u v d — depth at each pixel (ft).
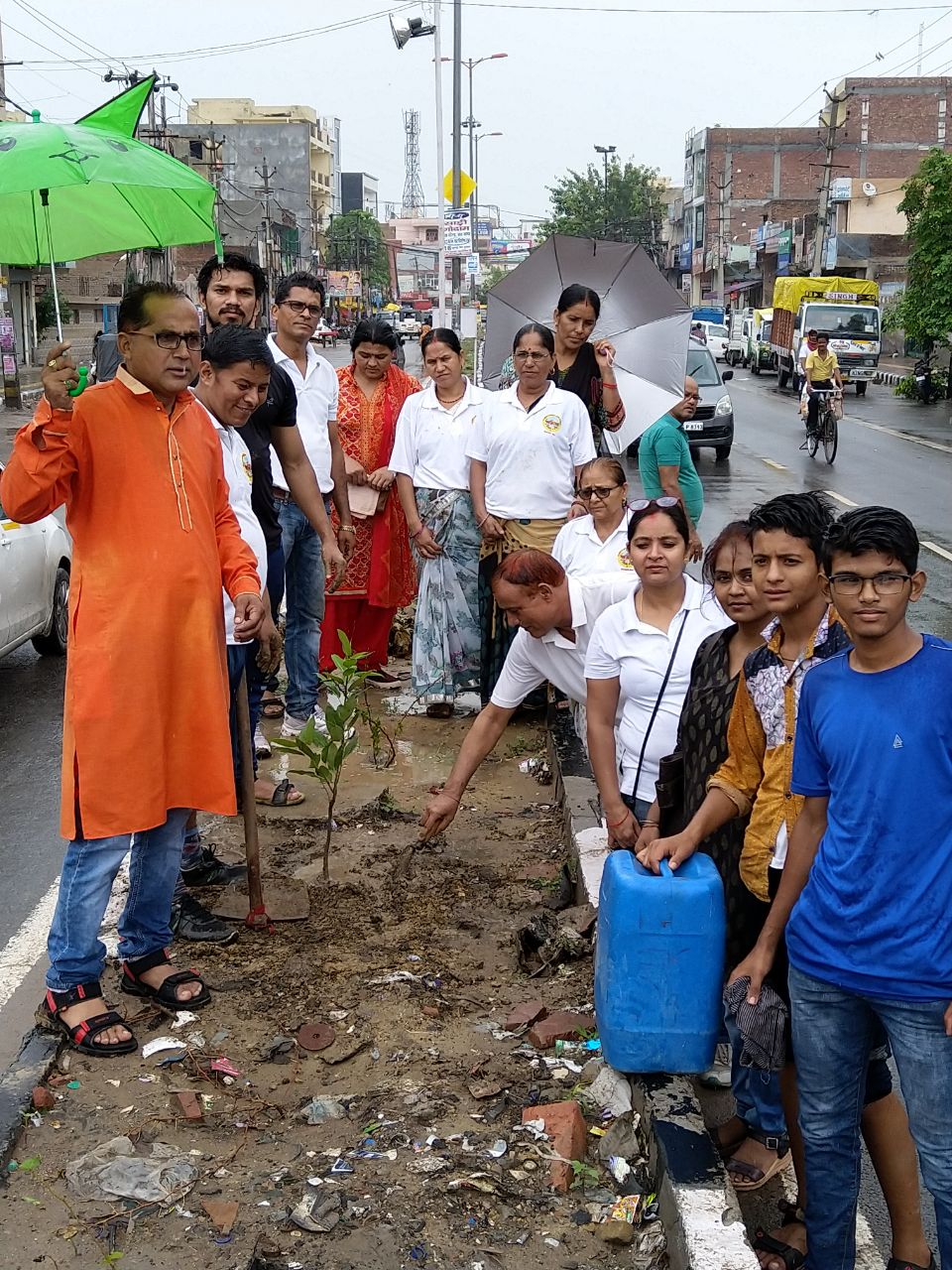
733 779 10.59
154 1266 9.62
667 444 26.76
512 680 15.08
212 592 12.67
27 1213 10.22
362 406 24.82
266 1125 11.48
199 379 15.81
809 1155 9.45
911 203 102.63
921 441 74.59
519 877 17.11
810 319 115.14
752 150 263.49
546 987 14.06
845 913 8.70
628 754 13.26
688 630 12.84
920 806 8.41
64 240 13.79
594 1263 9.86
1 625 27.14
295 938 15.05
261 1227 10.07
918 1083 8.65
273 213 265.75
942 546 42.45
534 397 22.35
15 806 21.08
